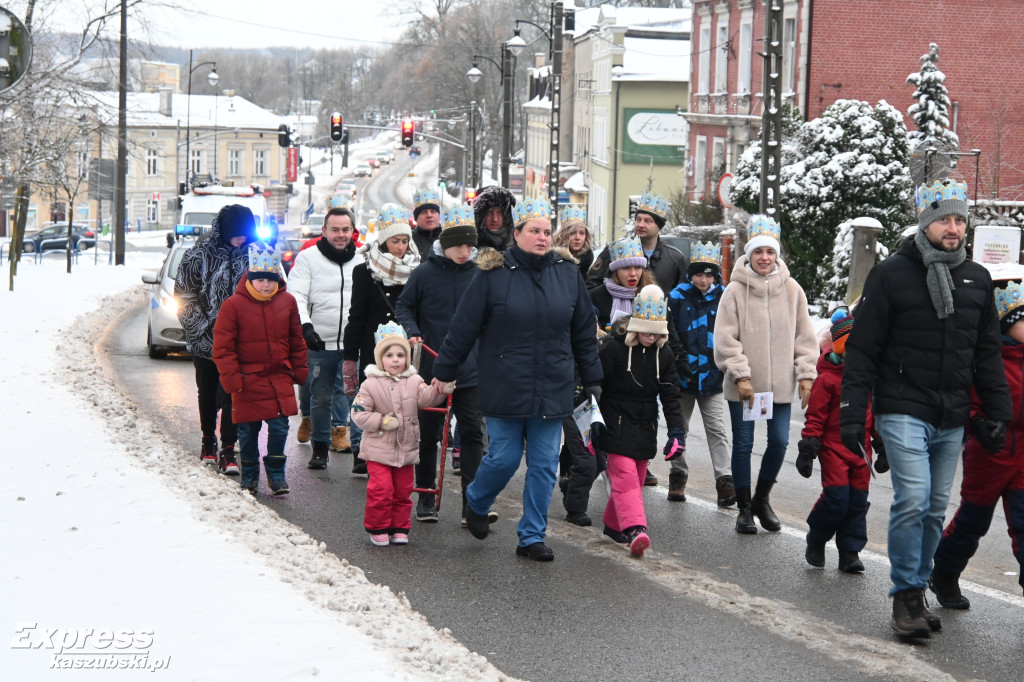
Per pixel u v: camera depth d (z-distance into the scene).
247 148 122.12
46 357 18.33
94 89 41.44
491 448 8.90
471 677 5.93
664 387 9.07
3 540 7.95
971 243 26.69
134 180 109.75
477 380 9.21
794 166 30.50
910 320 7.25
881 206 30.00
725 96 49.44
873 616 7.71
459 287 10.14
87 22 38.91
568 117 87.88
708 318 10.82
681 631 7.27
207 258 11.45
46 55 36.84
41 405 13.40
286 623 6.33
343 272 11.97
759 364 9.83
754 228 9.96
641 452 9.10
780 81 26.00
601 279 11.18
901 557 7.28
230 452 11.48
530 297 8.59
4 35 8.32
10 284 34.16
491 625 7.31
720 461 10.88
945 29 40.09
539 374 8.65
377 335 9.27
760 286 9.88
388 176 156.38
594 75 76.25
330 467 12.08
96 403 13.98
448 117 102.75
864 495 8.73
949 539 7.91
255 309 10.52
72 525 8.33
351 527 9.73
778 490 11.79
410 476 9.28
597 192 74.06
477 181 72.69
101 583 7.00
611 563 8.81
